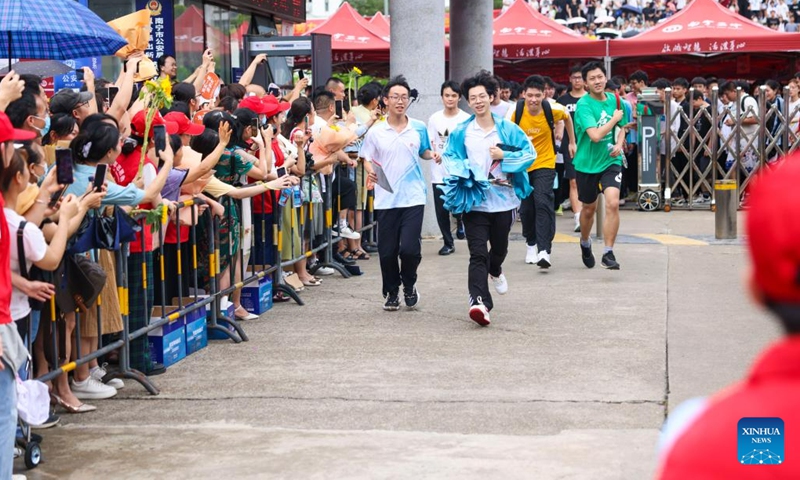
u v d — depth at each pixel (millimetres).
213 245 11086
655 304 12844
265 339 11383
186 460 7402
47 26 10430
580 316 12203
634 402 8672
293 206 13797
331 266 15414
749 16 50000
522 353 10477
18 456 7453
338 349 10836
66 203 6891
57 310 8305
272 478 6980
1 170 6445
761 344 10641
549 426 8039
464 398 8883
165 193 9961
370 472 7043
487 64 24141
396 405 8719
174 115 10258
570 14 53531
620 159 14914
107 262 8961
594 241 18594
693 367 9773
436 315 12523
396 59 18641
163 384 9539
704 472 2197
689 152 23625
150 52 19406
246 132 11766
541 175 15109
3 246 5793
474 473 6977
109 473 7152
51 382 8680
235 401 8953
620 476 6855
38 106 7520
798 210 2119
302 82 16906
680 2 52875
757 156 23266
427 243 18734
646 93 23453
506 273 15430
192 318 10711
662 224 21234
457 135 11664
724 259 16406
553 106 15367
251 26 24344
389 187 12430
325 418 8391
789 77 32531
